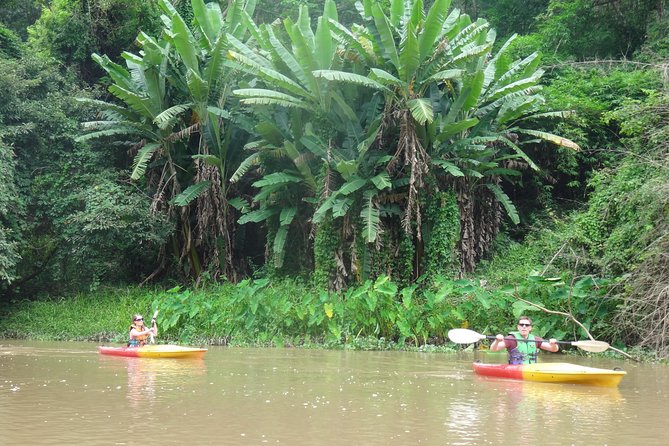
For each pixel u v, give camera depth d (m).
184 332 17.02
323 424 6.35
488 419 6.70
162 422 6.41
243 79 20.84
